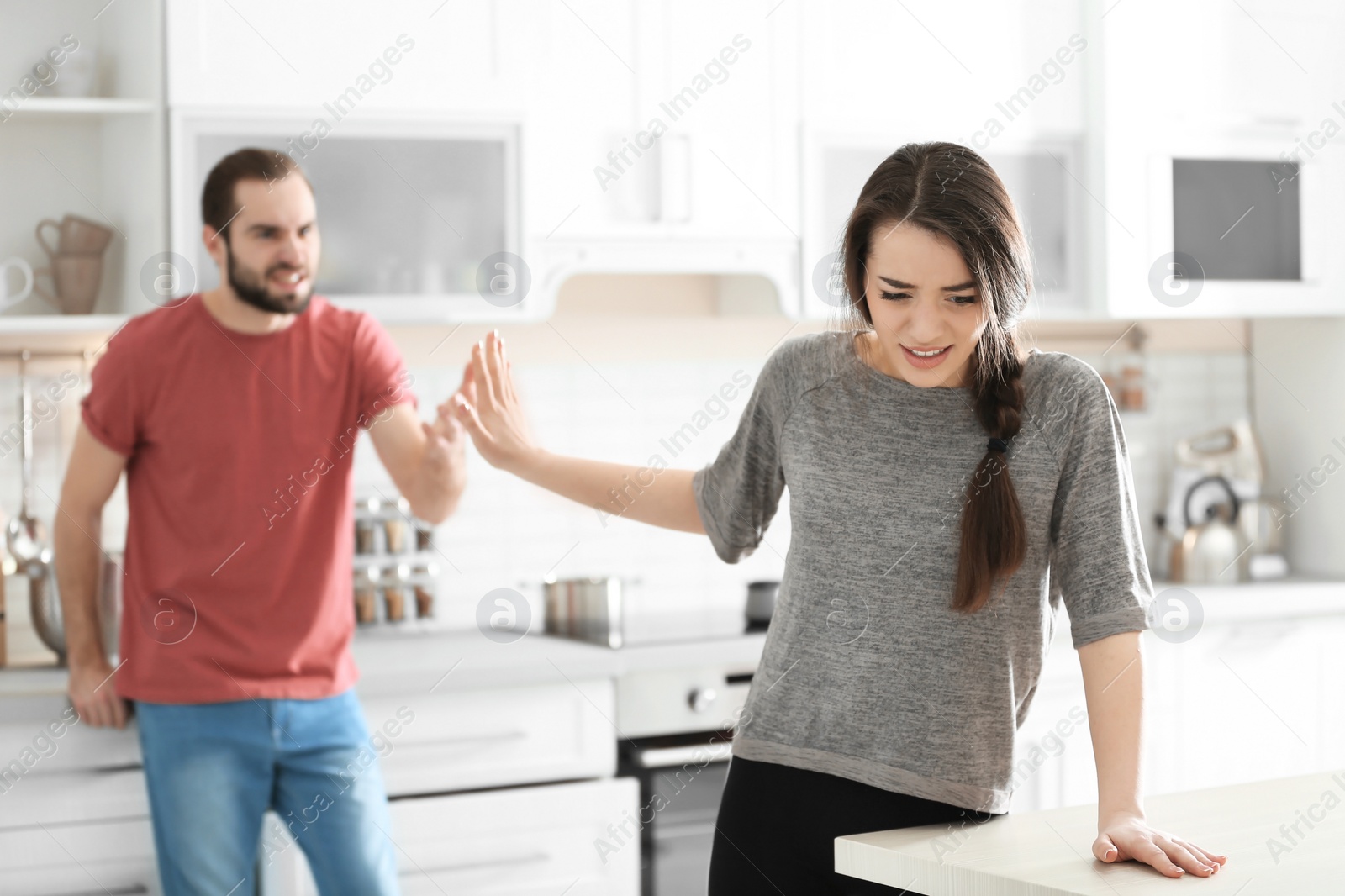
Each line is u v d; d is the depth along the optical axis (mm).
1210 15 4770
